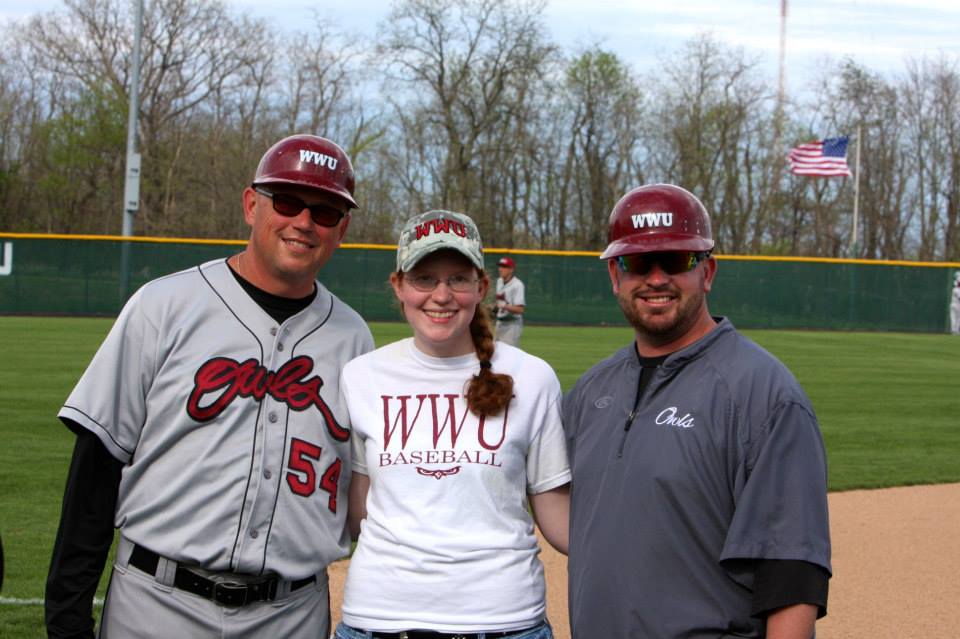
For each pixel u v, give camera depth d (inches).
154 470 106.3
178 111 1676.9
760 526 93.0
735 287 1119.6
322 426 109.4
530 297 1095.0
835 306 1123.3
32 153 1669.5
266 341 109.3
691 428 97.7
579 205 1774.1
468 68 1585.9
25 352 621.0
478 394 103.9
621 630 97.6
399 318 1059.3
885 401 500.1
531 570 104.4
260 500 105.0
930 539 248.1
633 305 103.9
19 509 240.1
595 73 1736.0
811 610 90.5
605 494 101.6
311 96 1720.0
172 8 1644.9
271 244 108.2
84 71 1667.1
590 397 109.7
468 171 1636.3
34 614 170.1
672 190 106.5
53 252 1011.3
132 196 1037.2
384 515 104.5
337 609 183.3
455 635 99.3
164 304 107.6
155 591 104.7
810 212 1843.0
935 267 1114.7
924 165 1899.6
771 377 97.1
